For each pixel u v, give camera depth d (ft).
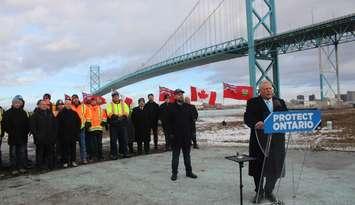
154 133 53.06
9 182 34.27
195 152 47.65
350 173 32.37
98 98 45.78
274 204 24.03
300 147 46.34
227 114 177.47
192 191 28.35
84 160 42.55
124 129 45.55
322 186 28.22
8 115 38.45
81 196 28.35
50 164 40.27
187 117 32.32
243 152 46.78
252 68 195.52
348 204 23.94
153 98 50.42
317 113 21.98
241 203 22.98
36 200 27.89
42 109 39.45
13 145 38.55
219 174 33.68
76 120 40.81
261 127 23.48
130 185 31.01
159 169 37.35
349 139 53.78
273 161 23.98
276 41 198.18
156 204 25.57
